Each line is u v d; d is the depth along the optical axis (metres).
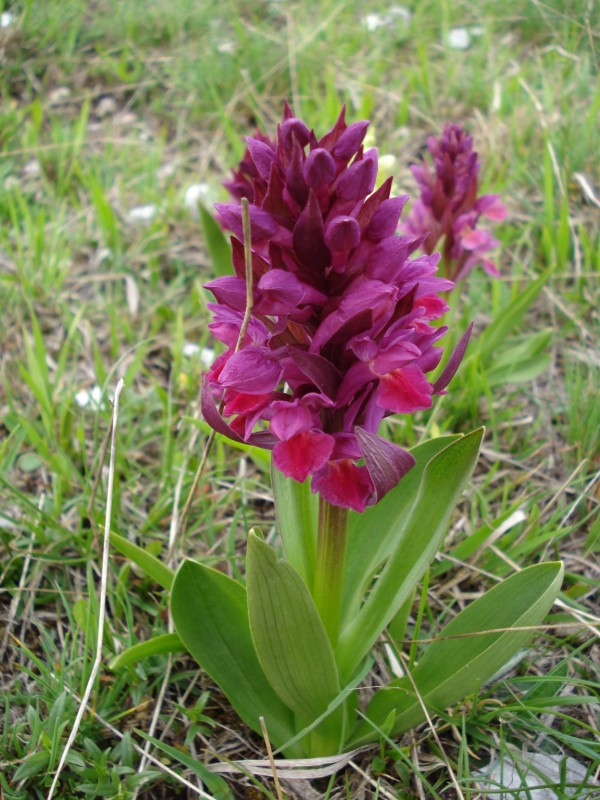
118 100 0.59
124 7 0.63
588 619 0.29
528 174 0.49
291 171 0.19
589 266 0.42
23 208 0.45
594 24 0.52
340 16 0.64
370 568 0.26
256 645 0.22
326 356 0.21
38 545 0.32
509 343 0.41
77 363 0.41
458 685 0.23
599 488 0.33
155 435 0.37
